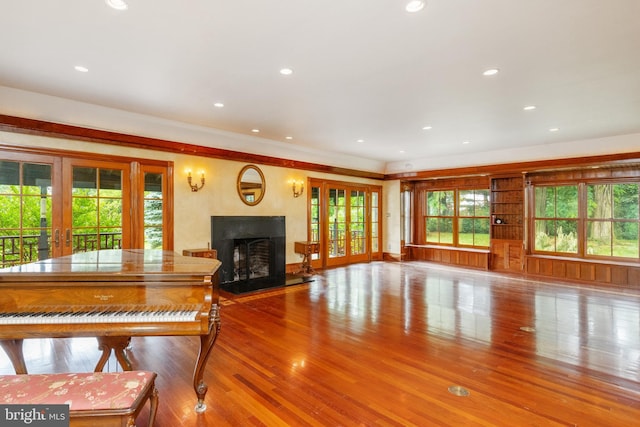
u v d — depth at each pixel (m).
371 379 2.61
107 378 1.67
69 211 4.45
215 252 5.45
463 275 6.95
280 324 3.88
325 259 7.95
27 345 3.25
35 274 2.07
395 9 2.28
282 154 6.86
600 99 4.02
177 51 2.90
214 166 5.88
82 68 3.23
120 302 2.14
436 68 3.22
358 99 4.09
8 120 3.90
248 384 2.52
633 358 3.00
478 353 3.10
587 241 6.61
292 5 2.24
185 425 2.03
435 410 2.20
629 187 6.18
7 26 2.49
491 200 7.75
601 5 2.21
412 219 9.41
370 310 4.45
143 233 5.06
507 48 2.82
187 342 3.33
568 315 4.26
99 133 4.56
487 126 5.28
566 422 2.07
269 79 3.48
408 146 6.93
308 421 2.07
